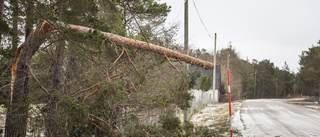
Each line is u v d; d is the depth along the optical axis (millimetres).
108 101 6008
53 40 4629
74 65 5906
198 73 7383
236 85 56094
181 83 6988
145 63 6348
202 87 26312
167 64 8117
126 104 6582
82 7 4523
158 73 7688
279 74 103188
